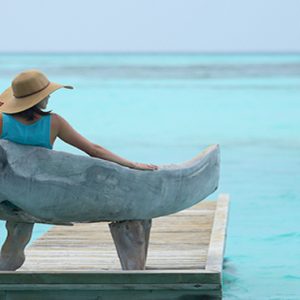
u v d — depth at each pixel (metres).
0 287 5.26
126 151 17.72
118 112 30.33
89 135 21.48
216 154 5.93
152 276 5.21
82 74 78.00
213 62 162.75
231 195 12.18
